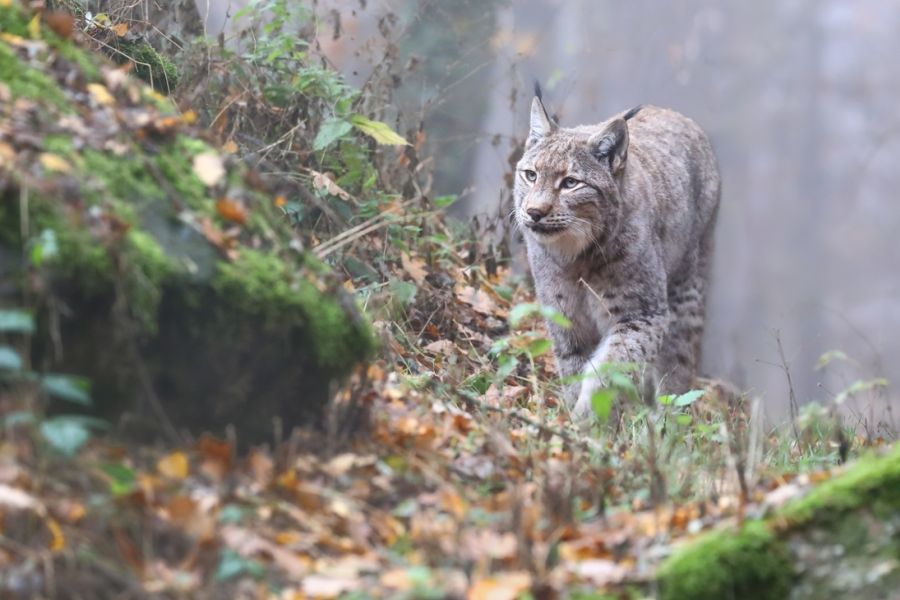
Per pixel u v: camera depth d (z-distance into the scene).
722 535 7.48
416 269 14.00
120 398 7.77
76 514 6.98
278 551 7.27
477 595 6.91
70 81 8.74
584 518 8.48
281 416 8.51
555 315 9.52
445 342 13.26
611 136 13.48
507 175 16.53
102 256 7.57
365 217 13.94
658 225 14.45
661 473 8.99
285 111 14.21
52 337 7.47
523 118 18.36
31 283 7.35
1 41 8.68
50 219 7.57
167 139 8.77
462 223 16.98
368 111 15.59
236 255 8.25
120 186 8.10
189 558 7.03
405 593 6.92
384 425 9.14
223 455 7.94
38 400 7.32
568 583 7.21
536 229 13.26
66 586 6.69
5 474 6.98
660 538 7.87
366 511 8.02
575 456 9.70
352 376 9.17
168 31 14.55
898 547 7.42
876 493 7.64
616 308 13.77
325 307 8.57
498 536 7.79
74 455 7.28
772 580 7.34
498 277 16.30
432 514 8.05
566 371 13.92
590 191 13.28
